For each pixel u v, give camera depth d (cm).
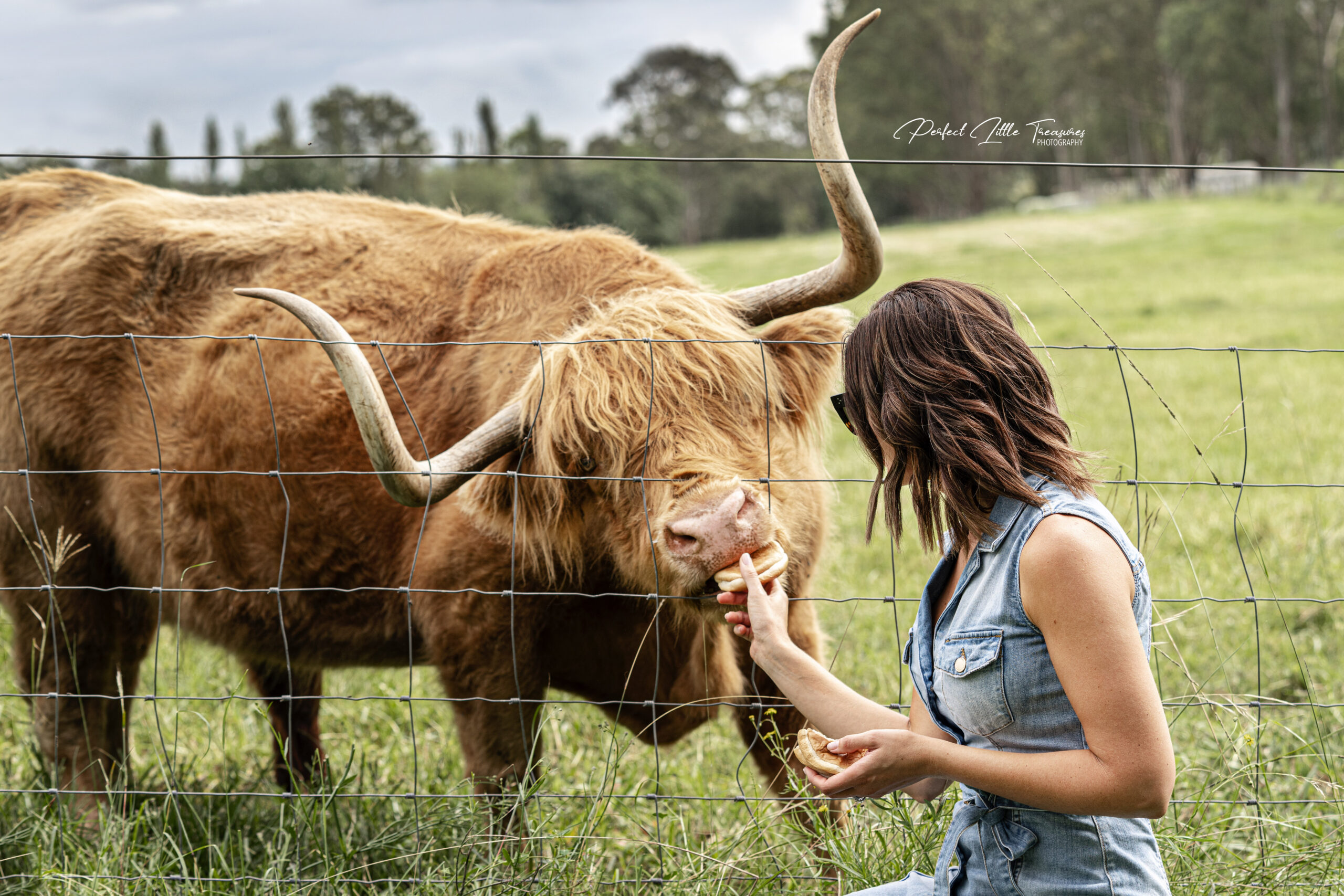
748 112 8681
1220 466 751
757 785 374
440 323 388
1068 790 179
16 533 414
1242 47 5322
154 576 422
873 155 6475
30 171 475
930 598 216
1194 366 1229
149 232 423
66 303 414
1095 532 184
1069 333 1539
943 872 209
